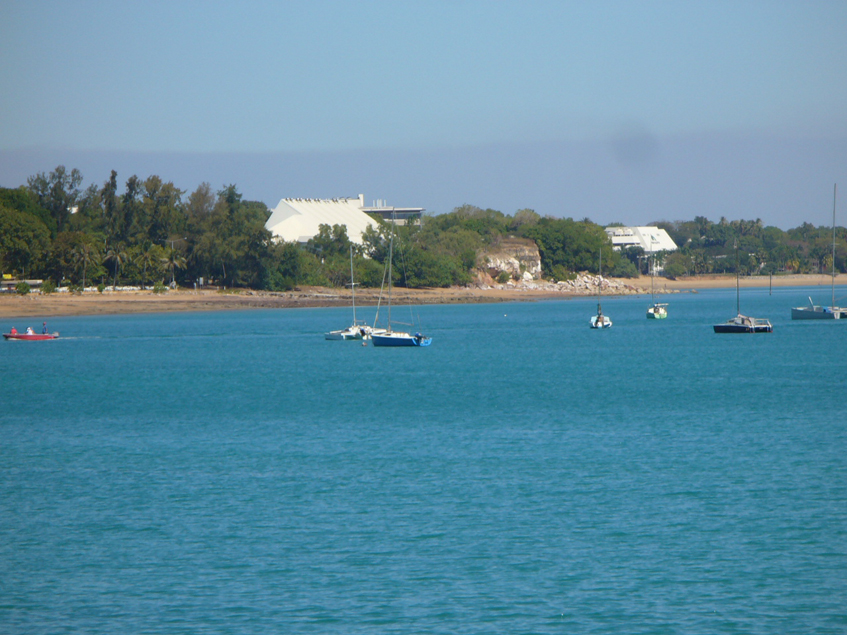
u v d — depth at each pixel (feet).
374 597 345.51
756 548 394.73
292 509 465.88
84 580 365.81
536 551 394.93
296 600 343.67
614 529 424.87
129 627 321.11
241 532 426.92
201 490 508.12
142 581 364.38
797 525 426.51
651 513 450.71
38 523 444.55
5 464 585.63
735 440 640.99
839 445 615.57
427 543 407.64
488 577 364.79
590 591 348.79
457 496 488.44
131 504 479.00
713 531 419.33
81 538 419.74
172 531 429.79
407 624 321.32
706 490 493.36
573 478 527.40
